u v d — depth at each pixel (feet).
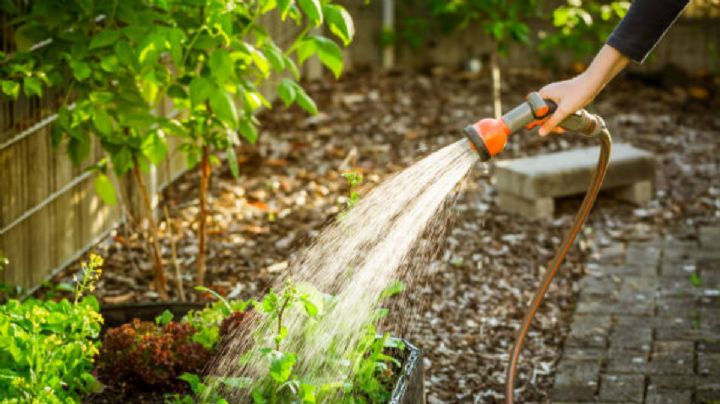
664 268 22.65
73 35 16.44
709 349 18.66
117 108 16.79
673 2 10.17
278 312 11.60
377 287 11.97
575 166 25.63
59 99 20.36
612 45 10.42
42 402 11.44
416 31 41.39
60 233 21.12
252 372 12.19
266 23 33.42
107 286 20.49
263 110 34.32
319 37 16.51
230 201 25.75
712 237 24.53
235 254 22.25
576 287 21.52
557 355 18.45
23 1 18.49
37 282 20.29
